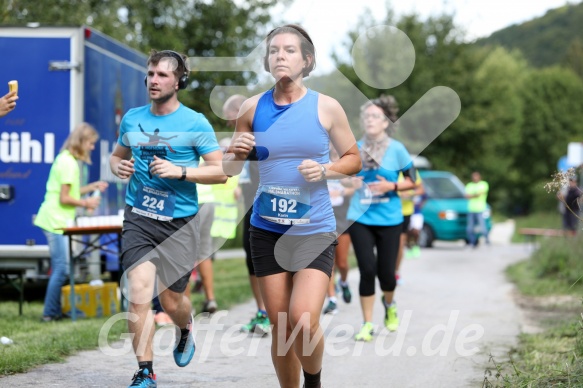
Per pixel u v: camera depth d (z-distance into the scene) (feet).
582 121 420.77
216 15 134.92
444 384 38.27
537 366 39.60
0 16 97.81
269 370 40.63
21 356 39.58
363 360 43.78
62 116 65.36
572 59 570.87
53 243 56.59
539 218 246.88
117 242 63.72
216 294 70.08
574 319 54.44
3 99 36.60
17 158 65.62
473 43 245.45
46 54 65.41
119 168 33.42
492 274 97.35
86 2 108.58
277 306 29.73
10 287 77.92
